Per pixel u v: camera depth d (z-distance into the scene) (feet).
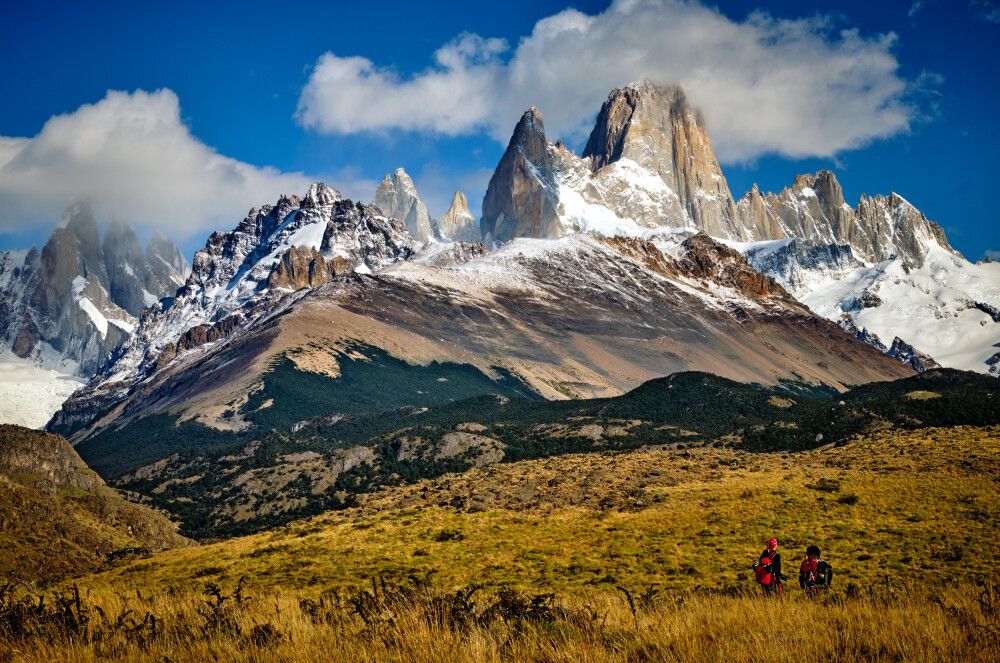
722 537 227.20
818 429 564.30
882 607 91.71
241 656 68.59
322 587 185.78
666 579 179.52
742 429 645.10
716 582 170.30
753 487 304.71
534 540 241.14
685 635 74.59
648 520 261.24
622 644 72.79
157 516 451.94
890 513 243.40
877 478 300.40
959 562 184.55
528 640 70.90
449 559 219.20
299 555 240.94
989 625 78.43
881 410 572.10
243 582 201.36
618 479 363.15
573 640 72.38
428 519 288.92
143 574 236.22
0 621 75.72
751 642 73.15
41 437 439.22
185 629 78.33
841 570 182.09
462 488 393.70
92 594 103.35
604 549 220.84
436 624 73.10
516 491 365.61
